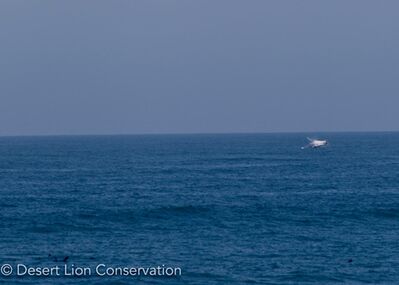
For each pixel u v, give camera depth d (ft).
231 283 465.47
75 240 610.24
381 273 492.95
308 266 511.40
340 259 532.32
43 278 468.34
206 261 524.11
